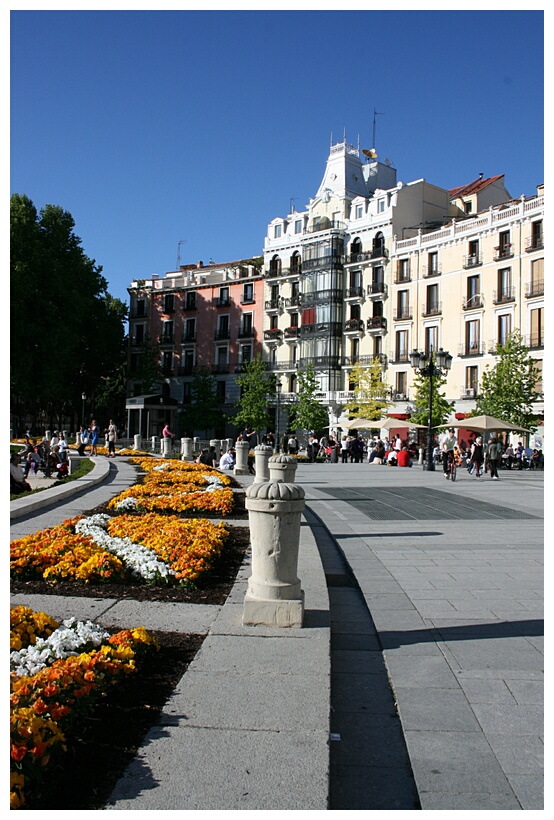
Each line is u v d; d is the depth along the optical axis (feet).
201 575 23.29
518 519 44.11
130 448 149.38
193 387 215.51
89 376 230.27
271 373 210.18
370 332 185.57
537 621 20.38
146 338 238.89
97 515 35.73
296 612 17.61
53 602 20.48
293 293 210.59
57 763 10.67
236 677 14.26
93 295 214.90
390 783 11.55
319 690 13.62
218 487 52.13
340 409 189.57
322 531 38.99
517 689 15.24
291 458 30.09
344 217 199.62
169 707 12.85
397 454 119.96
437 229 175.32
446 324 166.40
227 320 229.04
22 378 166.50
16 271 163.32
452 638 18.80
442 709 14.23
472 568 28.17
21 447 98.07
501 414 132.36
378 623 20.26
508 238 151.94
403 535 37.32
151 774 10.59
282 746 11.43
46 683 12.01
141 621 18.54
